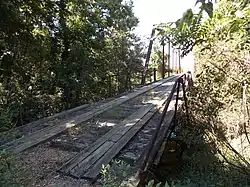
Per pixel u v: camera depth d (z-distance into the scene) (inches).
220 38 121.0
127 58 625.3
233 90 142.5
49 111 407.5
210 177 161.8
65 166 146.7
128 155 162.1
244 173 142.7
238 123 136.9
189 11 61.3
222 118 148.9
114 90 597.9
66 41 451.2
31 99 378.0
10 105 285.0
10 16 286.2
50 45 421.1
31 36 347.3
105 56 562.6
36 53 371.9
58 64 443.2
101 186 128.0
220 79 154.3
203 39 122.0
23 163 146.6
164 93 412.2
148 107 298.8
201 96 176.6
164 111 159.2
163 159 189.8
